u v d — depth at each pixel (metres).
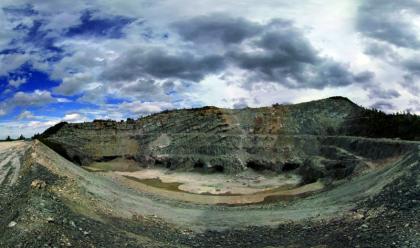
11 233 22.97
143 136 103.25
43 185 33.47
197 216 40.41
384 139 64.56
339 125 87.31
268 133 91.75
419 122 68.75
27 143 51.34
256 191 64.00
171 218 38.84
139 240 28.75
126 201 41.62
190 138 96.44
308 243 29.45
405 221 28.78
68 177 39.44
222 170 83.62
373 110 86.06
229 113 102.69
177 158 92.00
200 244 30.77
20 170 38.09
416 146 48.62
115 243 26.62
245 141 89.25
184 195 54.59
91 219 30.23
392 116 77.69
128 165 95.12
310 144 82.31
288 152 82.50
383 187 38.41
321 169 66.62
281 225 35.84
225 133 95.44
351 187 44.41
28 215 25.66
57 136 103.25
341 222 33.22
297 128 90.94
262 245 30.30
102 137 103.81
